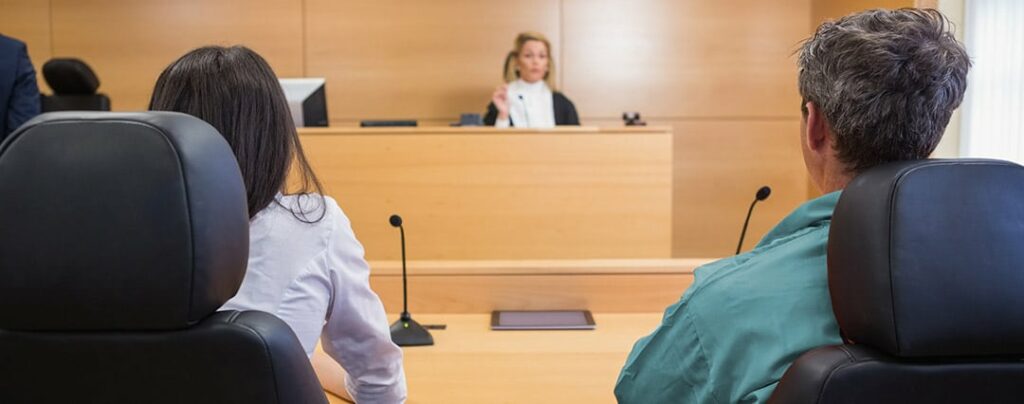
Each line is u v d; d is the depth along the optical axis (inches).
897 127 34.4
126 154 27.7
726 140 208.5
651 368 39.8
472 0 204.8
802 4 205.3
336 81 206.7
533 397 56.1
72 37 206.4
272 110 43.1
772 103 207.5
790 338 34.4
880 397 29.5
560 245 141.9
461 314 78.6
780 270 36.2
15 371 30.0
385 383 48.6
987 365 29.4
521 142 140.9
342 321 46.1
